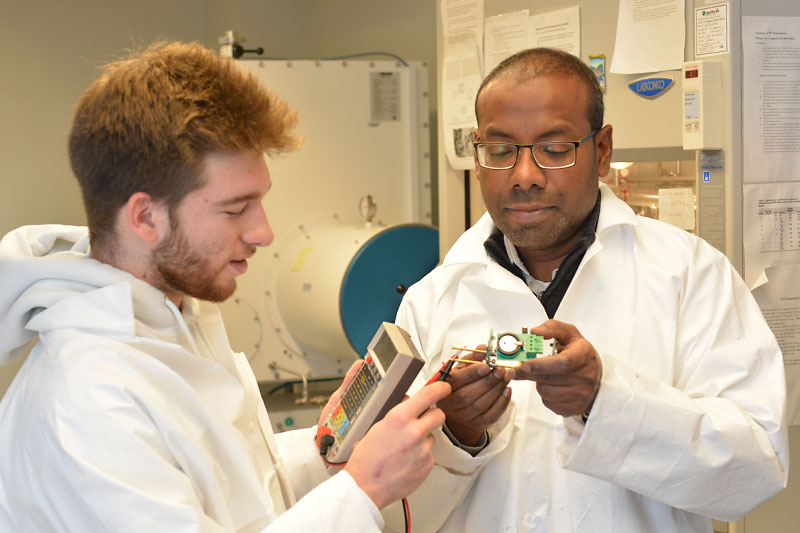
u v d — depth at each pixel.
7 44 3.62
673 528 1.17
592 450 1.07
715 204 1.66
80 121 0.96
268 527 0.88
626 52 1.79
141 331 0.97
